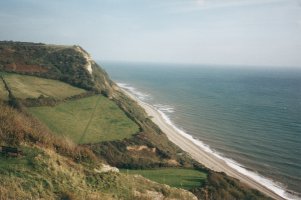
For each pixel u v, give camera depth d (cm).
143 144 6031
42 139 2036
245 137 9212
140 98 15938
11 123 2070
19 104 5747
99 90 8350
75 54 10256
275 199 4994
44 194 1459
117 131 6266
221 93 18875
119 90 11275
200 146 8244
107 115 7019
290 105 14912
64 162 1888
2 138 1867
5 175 1501
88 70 9519
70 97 7331
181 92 18900
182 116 11906
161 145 6531
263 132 9819
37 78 7931
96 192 1675
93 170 1992
